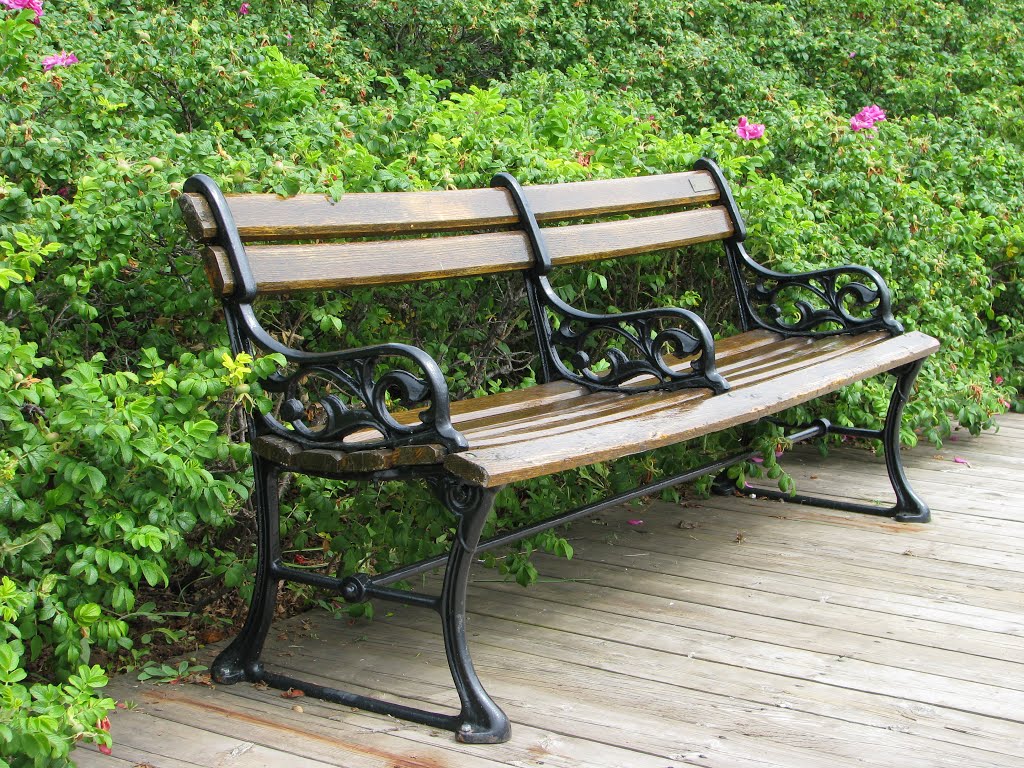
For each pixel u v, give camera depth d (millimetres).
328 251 2826
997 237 5641
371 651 2934
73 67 3412
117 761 2330
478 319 3746
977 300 5504
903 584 3422
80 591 2467
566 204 3598
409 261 3037
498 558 3412
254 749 2389
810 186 5066
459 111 3816
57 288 2795
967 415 5004
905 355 3846
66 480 2314
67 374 2344
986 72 9172
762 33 8773
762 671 2799
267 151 3533
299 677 2762
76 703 2074
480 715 2430
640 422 2828
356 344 3416
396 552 3314
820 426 4293
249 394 2559
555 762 2338
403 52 7195
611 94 6324
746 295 4352
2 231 2527
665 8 8023
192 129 3971
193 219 2539
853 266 4113
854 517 4129
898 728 2504
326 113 3777
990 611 3203
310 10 6676
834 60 8984
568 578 3475
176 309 2951
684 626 3094
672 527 4008
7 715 1961
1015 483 4551
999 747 2426
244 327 2584
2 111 2824
